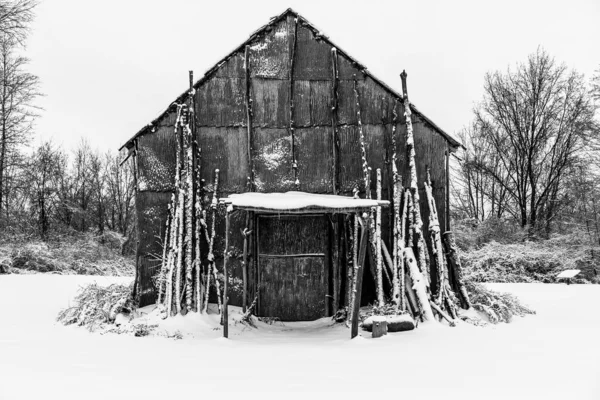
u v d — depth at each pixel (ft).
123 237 115.55
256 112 44.09
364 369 25.57
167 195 43.11
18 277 74.18
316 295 43.24
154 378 23.70
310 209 35.60
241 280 42.88
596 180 94.17
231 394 20.98
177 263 39.83
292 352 30.19
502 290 65.82
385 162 43.50
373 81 43.96
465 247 100.83
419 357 28.37
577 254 88.63
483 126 116.26
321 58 44.47
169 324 37.14
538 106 107.86
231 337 36.04
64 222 125.70
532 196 108.68
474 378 23.63
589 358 27.68
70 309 41.14
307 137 44.04
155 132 43.50
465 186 128.77
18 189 102.06
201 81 43.91
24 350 29.71
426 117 43.09
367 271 42.52
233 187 43.55
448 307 40.11
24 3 84.28
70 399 20.24
